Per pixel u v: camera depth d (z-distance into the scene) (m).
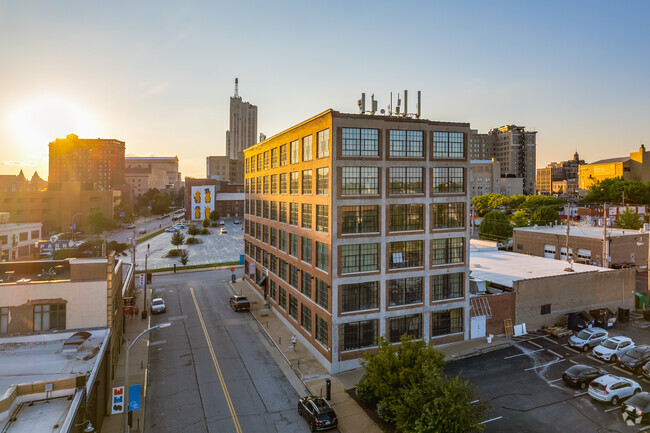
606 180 153.88
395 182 36.03
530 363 34.31
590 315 43.00
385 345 26.55
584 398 28.39
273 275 50.44
